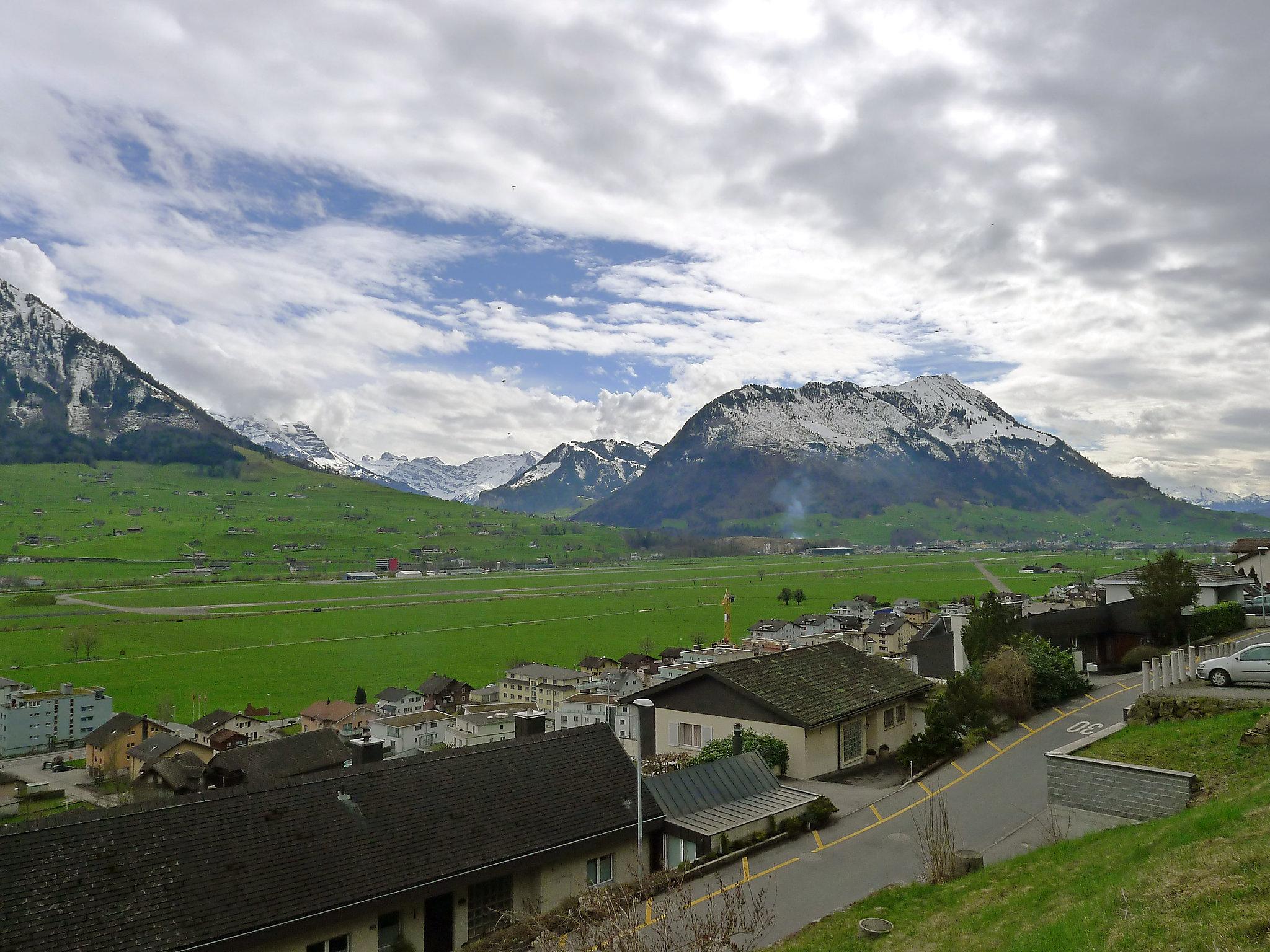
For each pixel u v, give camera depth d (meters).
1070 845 21.03
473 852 23.03
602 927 16.45
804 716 35.97
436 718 119.69
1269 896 11.87
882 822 28.47
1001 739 38.38
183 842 20.28
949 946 16.14
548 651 177.75
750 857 25.67
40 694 126.00
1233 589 65.06
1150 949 11.85
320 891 20.25
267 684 147.88
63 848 19.05
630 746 89.81
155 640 184.38
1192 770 23.67
